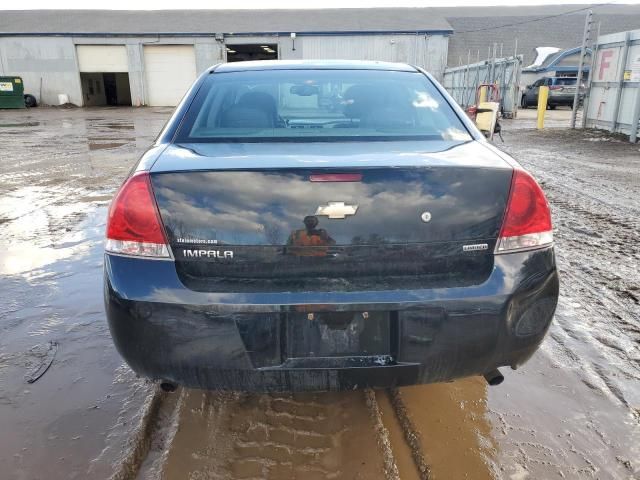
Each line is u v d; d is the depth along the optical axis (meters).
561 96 25.22
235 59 39.53
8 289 3.59
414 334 1.78
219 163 1.84
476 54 36.81
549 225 1.94
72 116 24.38
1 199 6.29
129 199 1.82
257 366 1.78
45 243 4.59
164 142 2.23
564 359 2.72
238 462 2.00
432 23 33.66
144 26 33.50
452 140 2.28
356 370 1.79
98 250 4.41
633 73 12.31
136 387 2.48
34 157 10.12
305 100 2.54
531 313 1.88
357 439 2.12
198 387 1.87
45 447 2.08
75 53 32.53
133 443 2.09
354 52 32.31
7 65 32.75
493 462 2.01
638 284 3.69
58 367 2.65
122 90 38.06
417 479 1.92
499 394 2.43
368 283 1.79
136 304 1.78
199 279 1.80
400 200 1.78
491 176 1.85
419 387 2.48
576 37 38.62
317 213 1.76
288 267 1.78
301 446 2.09
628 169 8.32
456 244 1.82
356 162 1.83
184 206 1.78
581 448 2.08
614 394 2.43
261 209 1.76
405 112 2.51
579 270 3.95
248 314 1.75
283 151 2.02
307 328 1.79
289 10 38.66
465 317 1.79
